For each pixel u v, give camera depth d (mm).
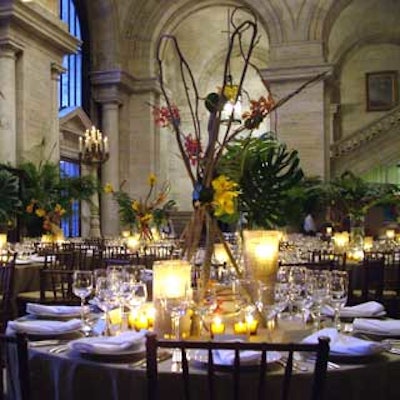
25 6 13445
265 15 18531
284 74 18266
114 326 3180
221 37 23859
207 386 2352
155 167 20562
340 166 21766
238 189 3512
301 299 3234
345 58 24562
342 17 23375
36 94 14383
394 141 21453
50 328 3057
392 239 12586
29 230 12898
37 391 2742
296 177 3605
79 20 19422
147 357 2211
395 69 24281
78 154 17969
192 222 3189
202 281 3182
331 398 2463
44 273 5965
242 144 3537
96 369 2539
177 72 23812
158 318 2889
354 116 24656
